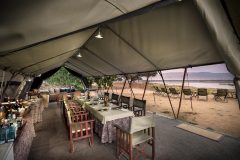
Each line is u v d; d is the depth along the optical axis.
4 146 1.53
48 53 2.93
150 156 2.70
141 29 2.99
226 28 1.51
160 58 3.99
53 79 11.83
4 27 0.85
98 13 1.40
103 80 11.65
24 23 0.91
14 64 2.23
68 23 1.31
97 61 6.23
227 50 1.57
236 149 2.92
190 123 4.61
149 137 2.55
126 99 5.23
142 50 3.85
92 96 6.32
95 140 3.41
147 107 7.46
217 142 3.24
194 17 2.25
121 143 2.55
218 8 1.46
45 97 7.68
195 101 9.28
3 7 0.68
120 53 4.51
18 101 3.78
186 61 3.72
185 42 2.96
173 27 2.65
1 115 2.36
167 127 4.26
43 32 1.26
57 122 5.00
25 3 0.71
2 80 2.10
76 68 9.84
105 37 3.80
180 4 2.09
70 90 10.83
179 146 3.06
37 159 2.64
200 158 2.62
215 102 8.78
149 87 19.41
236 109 6.73
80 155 2.77
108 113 3.35
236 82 1.75
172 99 10.41
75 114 3.97
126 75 6.92
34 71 4.59
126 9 1.55
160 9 2.30
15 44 1.21
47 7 0.85
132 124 2.27
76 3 0.96
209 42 2.70
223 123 4.60
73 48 4.10
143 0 1.44
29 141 2.91
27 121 2.97
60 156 2.74
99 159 2.63
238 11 1.46
